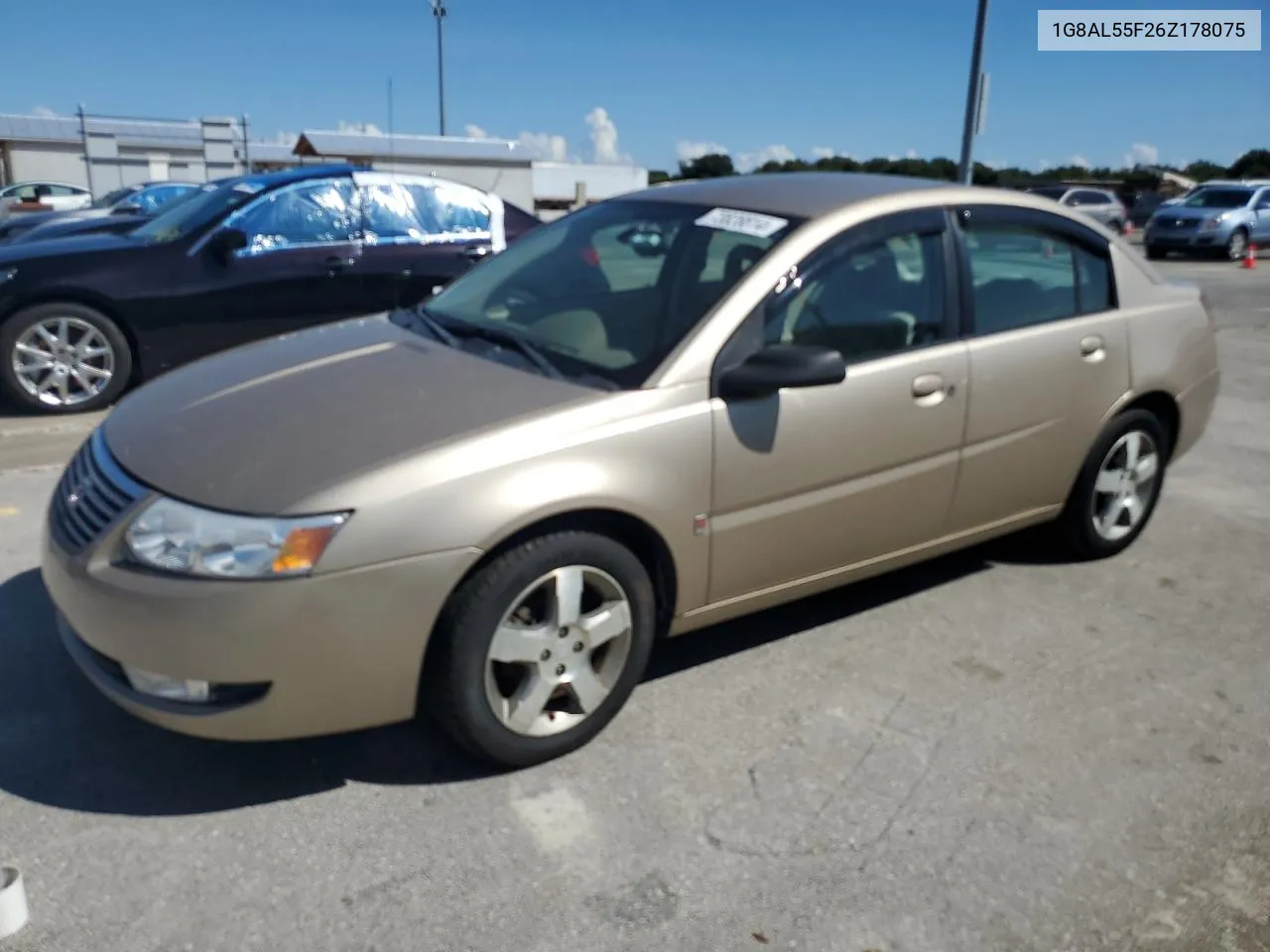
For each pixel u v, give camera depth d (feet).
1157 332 14.83
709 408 10.38
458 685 9.36
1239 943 8.21
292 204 24.72
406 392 10.30
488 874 8.68
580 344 11.10
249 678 8.75
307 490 8.82
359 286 25.29
